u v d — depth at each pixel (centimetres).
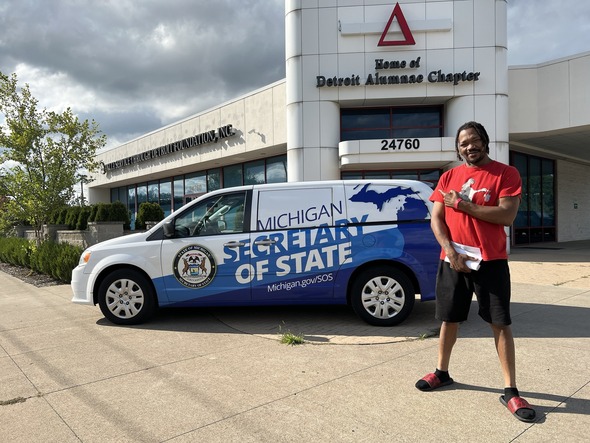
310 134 1399
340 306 687
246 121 1764
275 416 323
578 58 1370
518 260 1313
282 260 570
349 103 1434
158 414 330
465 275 345
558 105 1412
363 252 560
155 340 523
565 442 279
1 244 1642
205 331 559
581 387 362
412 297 559
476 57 1352
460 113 1364
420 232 560
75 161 1257
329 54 1390
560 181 2189
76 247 1109
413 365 420
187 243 580
